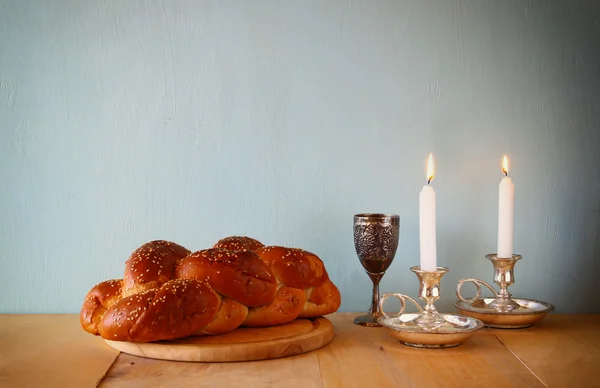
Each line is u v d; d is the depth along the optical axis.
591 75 0.94
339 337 0.79
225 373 0.65
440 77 0.94
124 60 0.93
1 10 0.93
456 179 0.94
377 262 0.84
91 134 0.94
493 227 0.94
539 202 0.94
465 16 0.94
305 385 0.62
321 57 0.94
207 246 0.94
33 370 0.66
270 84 0.94
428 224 0.76
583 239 0.94
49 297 0.94
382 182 0.94
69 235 0.94
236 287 0.72
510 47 0.94
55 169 0.94
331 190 0.94
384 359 0.70
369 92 0.94
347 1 0.93
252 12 0.94
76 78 0.93
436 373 0.65
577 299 0.94
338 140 0.94
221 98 0.94
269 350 0.69
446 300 0.95
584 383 0.62
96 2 0.93
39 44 0.93
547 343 0.76
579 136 0.94
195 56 0.94
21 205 0.94
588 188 0.94
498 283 0.86
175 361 0.69
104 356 0.71
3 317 0.91
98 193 0.94
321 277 0.81
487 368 0.67
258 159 0.94
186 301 0.69
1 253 0.94
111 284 0.78
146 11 0.93
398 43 0.94
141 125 0.94
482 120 0.94
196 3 0.93
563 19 0.94
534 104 0.94
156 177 0.94
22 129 0.93
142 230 0.94
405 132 0.94
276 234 0.94
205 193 0.94
